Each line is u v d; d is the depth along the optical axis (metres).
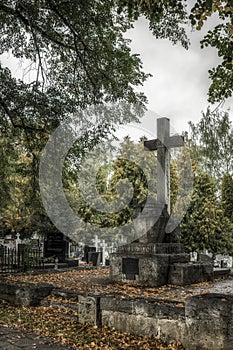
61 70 13.30
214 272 12.27
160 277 9.96
